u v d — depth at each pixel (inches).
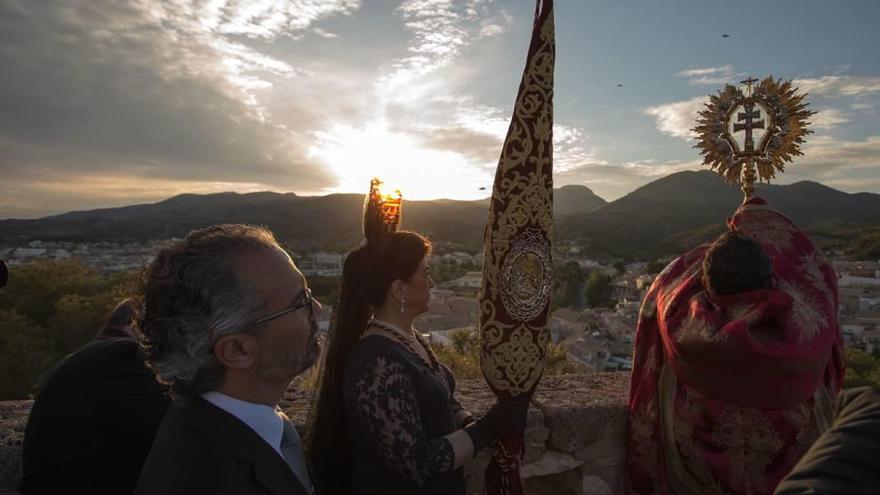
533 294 78.8
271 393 50.2
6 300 1382.9
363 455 69.9
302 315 50.0
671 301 92.2
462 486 78.3
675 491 93.5
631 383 104.0
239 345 46.8
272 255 49.4
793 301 81.0
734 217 105.2
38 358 1058.1
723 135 110.3
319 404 75.4
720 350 80.7
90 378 66.2
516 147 78.2
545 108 79.0
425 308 75.7
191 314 45.3
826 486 29.0
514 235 78.0
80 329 1223.5
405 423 65.4
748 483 84.0
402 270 72.6
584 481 105.7
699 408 88.0
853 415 33.9
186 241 48.4
